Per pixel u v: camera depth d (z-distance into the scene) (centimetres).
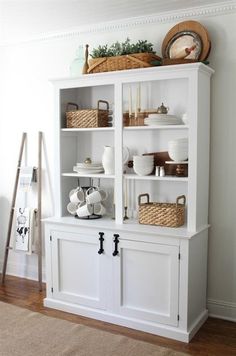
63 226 319
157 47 322
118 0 289
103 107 348
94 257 308
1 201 422
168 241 274
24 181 388
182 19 310
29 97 392
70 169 356
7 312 260
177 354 223
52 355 206
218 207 308
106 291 304
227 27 294
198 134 278
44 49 379
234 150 298
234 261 305
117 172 307
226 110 299
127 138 336
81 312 315
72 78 320
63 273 325
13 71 399
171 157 293
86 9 307
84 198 338
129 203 340
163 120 293
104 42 347
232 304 307
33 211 385
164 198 325
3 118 411
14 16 324
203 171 293
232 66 295
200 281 298
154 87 321
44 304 334
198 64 266
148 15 318
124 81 298
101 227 299
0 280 400
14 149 406
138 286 290
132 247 288
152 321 286
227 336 282
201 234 293
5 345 215
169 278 277
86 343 224
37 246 386
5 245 421
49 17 327
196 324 287
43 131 386
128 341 231
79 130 330
